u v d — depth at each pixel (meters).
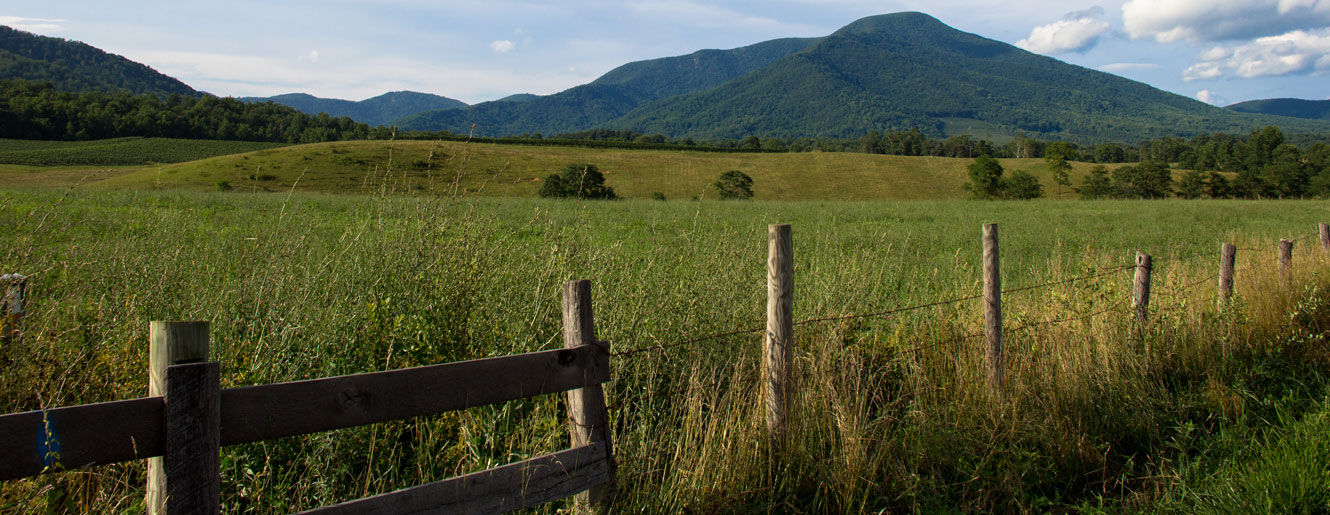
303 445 3.28
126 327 3.84
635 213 23.83
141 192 22.59
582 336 2.82
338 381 2.24
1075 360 4.87
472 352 3.99
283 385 2.15
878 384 4.95
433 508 2.43
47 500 2.44
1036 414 4.44
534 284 4.86
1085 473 4.16
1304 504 3.54
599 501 2.90
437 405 2.43
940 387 4.80
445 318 4.06
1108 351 5.18
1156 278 7.04
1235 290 6.78
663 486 3.23
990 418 4.31
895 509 3.75
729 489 3.40
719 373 4.55
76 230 6.68
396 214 4.73
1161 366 5.43
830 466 3.74
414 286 4.12
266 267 4.38
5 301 3.47
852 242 14.62
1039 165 105.19
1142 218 26.36
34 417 1.81
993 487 3.87
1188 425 4.42
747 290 5.49
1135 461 4.41
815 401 4.02
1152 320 5.68
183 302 4.30
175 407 1.93
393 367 3.76
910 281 8.40
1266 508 3.54
